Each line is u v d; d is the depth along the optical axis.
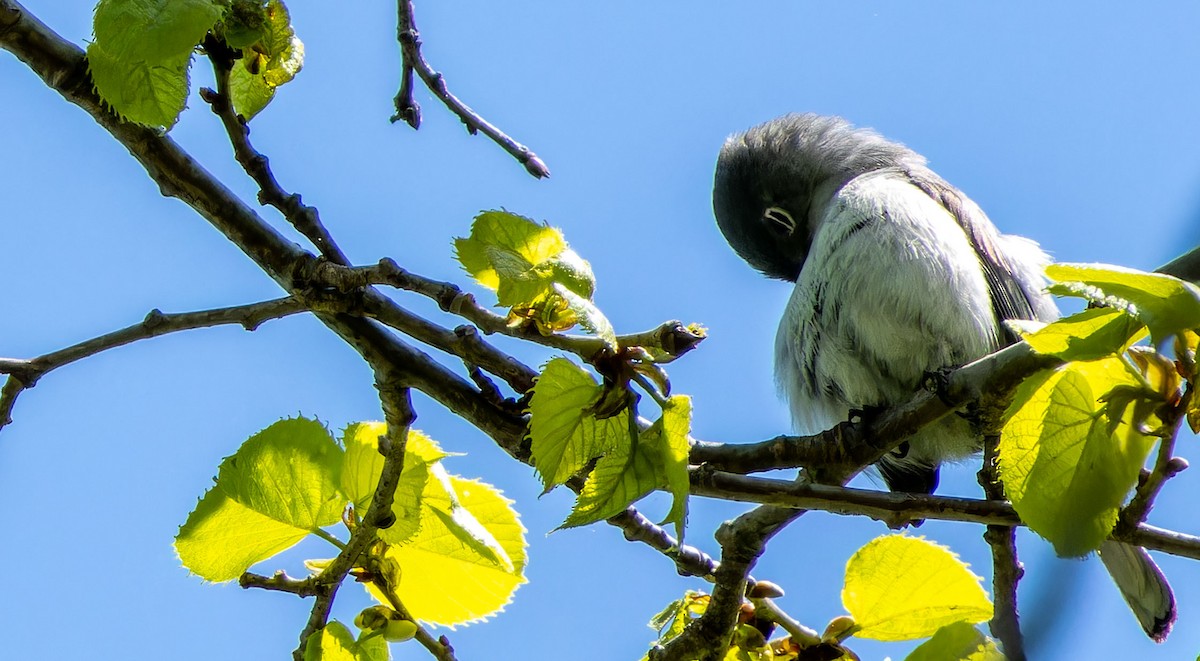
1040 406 4.96
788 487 7.07
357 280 6.79
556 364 5.34
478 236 5.45
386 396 5.82
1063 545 4.91
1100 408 4.91
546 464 5.27
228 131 7.19
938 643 5.41
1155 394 4.88
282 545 6.06
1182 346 4.86
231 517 6.00
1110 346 4.71
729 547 7.09
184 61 5.84
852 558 6.81
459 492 6.35
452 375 7.12
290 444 6.05
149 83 5.84
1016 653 5.43
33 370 7.02
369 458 6.09
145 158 7.32
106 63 5.82
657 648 7.21
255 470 6.02
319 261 7.18
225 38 6.56
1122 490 4.92
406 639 5.89
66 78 7.12
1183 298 4.42
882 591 6.80
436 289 6.32
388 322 7.03
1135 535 6.15
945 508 6.88
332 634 5.77
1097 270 4.55
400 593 6.16
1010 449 5.01
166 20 5.68
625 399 5.30
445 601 6.21
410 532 5.92
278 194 7.39
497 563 5.95
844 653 6.82
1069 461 4.95
